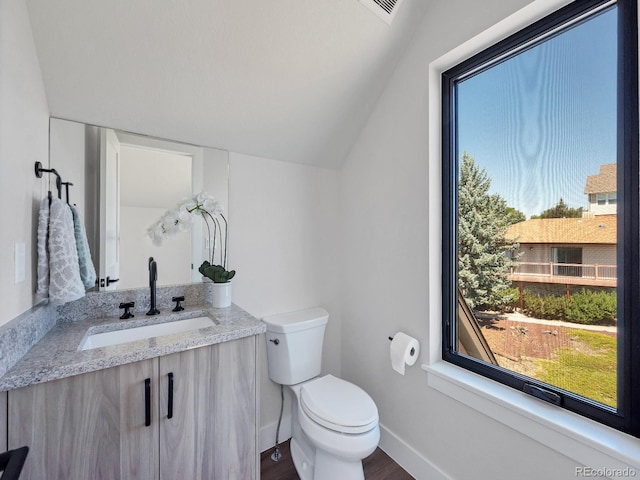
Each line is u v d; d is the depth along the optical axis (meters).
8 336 0.76
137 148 1.37
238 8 1.07
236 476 1.11
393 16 1.27
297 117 1.55
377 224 1.65
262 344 1.65
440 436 1.29
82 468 0.83
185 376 0.99
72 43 1.01
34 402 0.77
